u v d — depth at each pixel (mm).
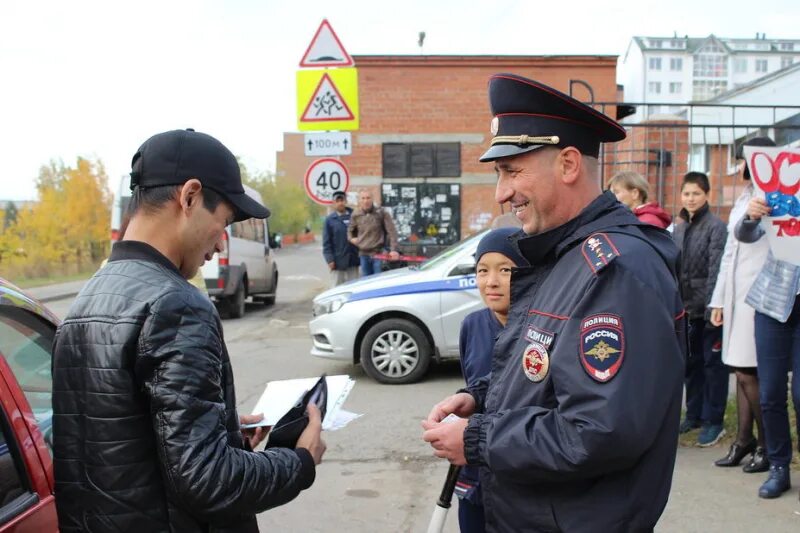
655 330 1488
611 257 1533
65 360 1555
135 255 1606
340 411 2021
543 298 1673
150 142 1645
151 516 1504
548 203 1698
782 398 3902
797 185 3525
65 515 1549
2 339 2182
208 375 1506
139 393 1498
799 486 4094
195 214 1639
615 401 1442
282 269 29141
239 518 1641
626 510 1554
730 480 4234
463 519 2533
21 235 26109
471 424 1685
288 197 61031
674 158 8633
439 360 6980
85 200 27016
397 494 4266
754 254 4168
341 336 6945
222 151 1694
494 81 1731
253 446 2018
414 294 6855
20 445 1840
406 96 12523
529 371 1627
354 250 10547
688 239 5051
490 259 2635
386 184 12625
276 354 8664
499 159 1714
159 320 1486
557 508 1600
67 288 20516
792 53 67188
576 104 1648
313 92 8656
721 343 4801
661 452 1571
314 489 4348
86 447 1506
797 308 3723
